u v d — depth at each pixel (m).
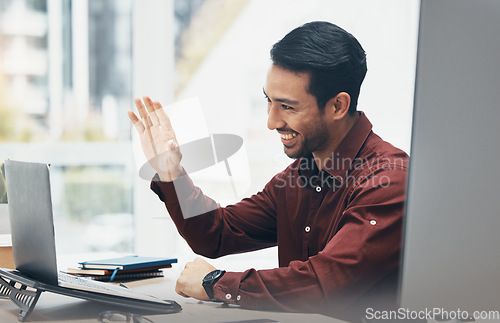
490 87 0.73
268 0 4.18
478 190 0.73
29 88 3.80
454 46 0.72
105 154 3.99
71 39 3.89
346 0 4.13
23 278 1.31
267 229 2.04
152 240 4.10
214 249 1.97
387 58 4.01
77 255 2.20
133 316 1.22
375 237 1.48
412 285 0.75
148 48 4.07
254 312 1.34
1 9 3.72
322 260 1.44
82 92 3.93
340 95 1.91
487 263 0.73
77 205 3.95
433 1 0.72
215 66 4.15
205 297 1.45
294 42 1.97
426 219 0.74
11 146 3.77
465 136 0.73
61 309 1.33
